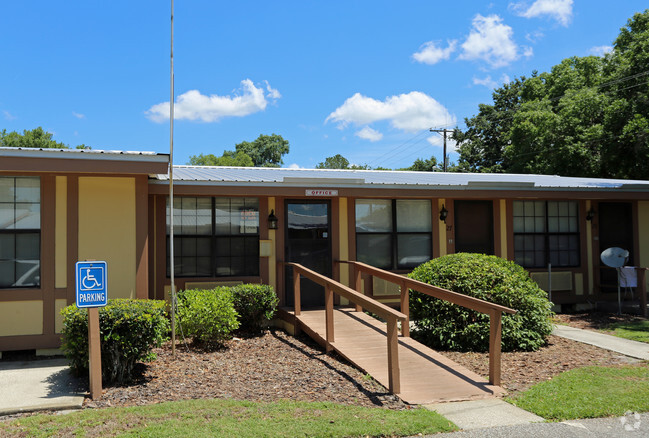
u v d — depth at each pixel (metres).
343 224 11.29
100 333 6.26
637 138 21.14
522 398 5.90
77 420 5.02
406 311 8.60
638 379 6.65
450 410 5.57
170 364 7.40
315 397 5.90
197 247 10.30
